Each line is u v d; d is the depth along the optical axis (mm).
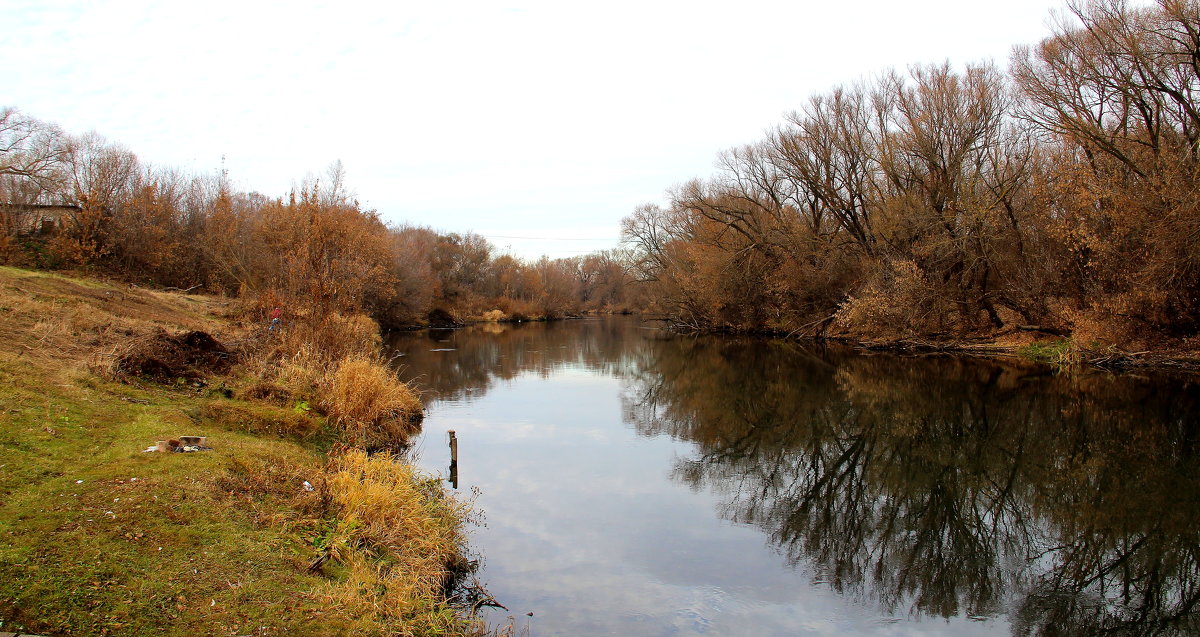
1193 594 7883
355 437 10922
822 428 16281
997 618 7340
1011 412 17062
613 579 7648
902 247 30828
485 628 6086
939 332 30156
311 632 4574
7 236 25312
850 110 33406
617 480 11727
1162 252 19406
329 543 6086
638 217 56812
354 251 18750
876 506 10992
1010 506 10898
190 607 4516
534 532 8922
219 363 12547
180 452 7277
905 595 7820
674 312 52438
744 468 12969
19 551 4645
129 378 9977
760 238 38906
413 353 32344
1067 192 22688
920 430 15859
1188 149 19562
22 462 6133
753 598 7504
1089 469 12438
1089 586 8125
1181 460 12727
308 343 14242
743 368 27406
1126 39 20828
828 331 36938
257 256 31641
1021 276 26688
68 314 12305
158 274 30906
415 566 6441
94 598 4340
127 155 33250
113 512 5469
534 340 42719
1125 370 21641
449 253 64312
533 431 15250
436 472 11320
